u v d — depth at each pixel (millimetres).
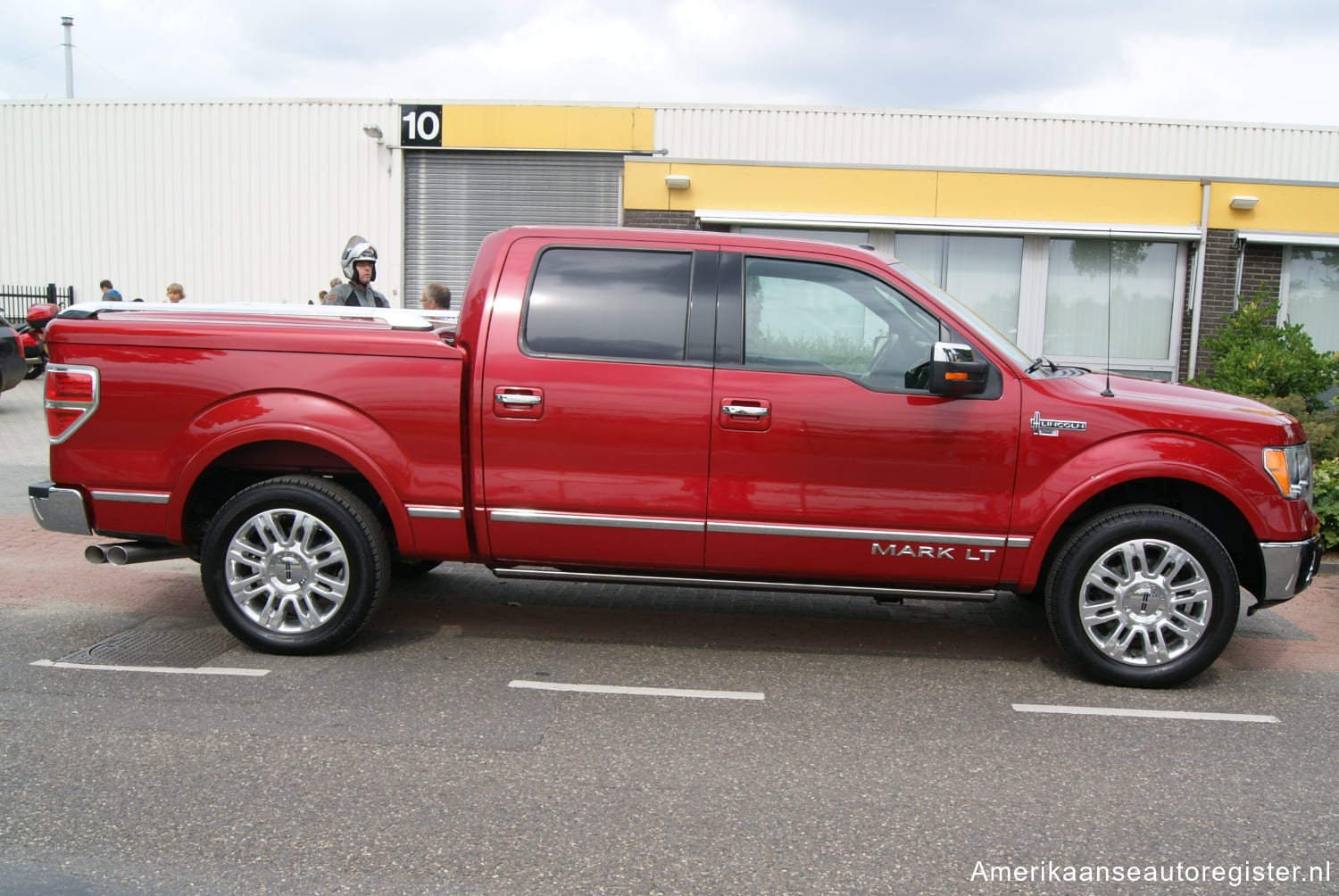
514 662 4859
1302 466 4672
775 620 5730
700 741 3943
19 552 6926
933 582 4684
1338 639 5617
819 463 4559
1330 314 14336
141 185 19438
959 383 4434
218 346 4691
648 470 4613
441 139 18312
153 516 4766
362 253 7312
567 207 18281
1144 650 4672
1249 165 16672
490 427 4641
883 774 3672
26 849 2977
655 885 2848
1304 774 3756
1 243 19859
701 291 4680
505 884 2834
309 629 4789
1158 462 4480
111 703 4184
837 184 14344
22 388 16953
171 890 2770
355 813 3254
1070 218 14102
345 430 4664
